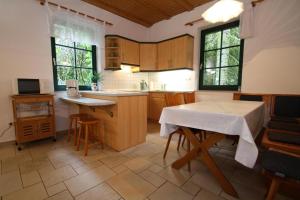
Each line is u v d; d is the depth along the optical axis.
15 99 2.28
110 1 3.38
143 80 4.62
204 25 3.51
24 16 2.60
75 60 3.36
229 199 1.35
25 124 2.39
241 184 1.55
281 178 1.00
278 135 1.52
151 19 4.26
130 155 2.18
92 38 3.43
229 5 1.71
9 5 2.46
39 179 1.60
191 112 1.50
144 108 2.62
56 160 2.01
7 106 2.51
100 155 2.17
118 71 4.08
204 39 3.67
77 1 3.19
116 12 3.81
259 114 1.89
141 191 1.44
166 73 4.35
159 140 2.77
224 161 2.02
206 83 3.72
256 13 2.79
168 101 2.29
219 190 1.46
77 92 2.96
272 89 2.72
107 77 3.85
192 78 3.83
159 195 1.39
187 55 3.64
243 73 3.01
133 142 2.49
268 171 1.05
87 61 3.56
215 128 1.37
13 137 2.58
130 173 1.73
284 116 2.37
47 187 1.48
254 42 2.85
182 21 3.90
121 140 2.31
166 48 4.00
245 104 2.05
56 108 3.05
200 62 3.75
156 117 4.03
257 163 1.88
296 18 2.46
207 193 1.42
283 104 2.40
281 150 1.36
